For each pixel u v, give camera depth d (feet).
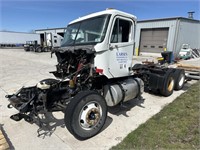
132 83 13.23
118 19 11.15
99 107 10.18
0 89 19.11
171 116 12.19
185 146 8.80
